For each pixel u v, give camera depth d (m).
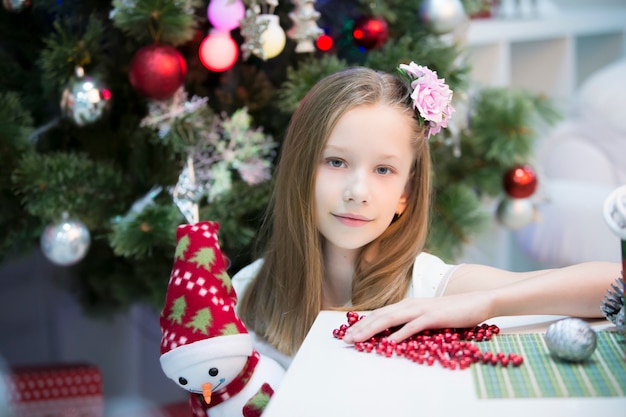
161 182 1.65
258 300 1.30
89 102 1.52
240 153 1.60
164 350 1.05
